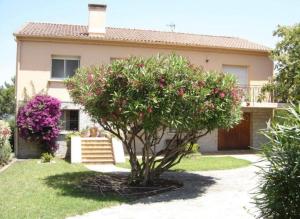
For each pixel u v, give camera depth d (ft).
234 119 38.09
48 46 66.90
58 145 66.33
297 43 61.31
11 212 27.32
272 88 64.44
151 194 34.94
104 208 29.48
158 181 41.14
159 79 32.22
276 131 17.74
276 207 17.29
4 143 53.31
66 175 43.83
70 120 68.33
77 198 32.14
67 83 39.45
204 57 73.82
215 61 74.38
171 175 45.78
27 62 66.18
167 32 83.51
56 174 44.50
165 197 33.68
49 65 66.85
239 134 78.74
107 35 71.10
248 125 79.00
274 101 72.59
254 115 77.82
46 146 64.64
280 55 62.54
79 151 56.95
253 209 29.01
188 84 32.91
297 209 16.93
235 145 78.59
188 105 32.68
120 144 59.11
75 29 75.25
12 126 70.23
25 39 65.98
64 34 67.62
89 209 28.86
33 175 43.60
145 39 70.74
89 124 67.72
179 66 33.06
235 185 39.47
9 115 124.67
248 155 67.77
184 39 76.79
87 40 67.87
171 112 32.09
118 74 33.04
